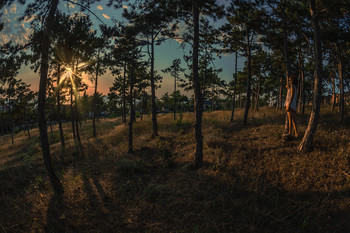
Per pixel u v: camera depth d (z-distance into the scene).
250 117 15.60
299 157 5.53
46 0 5.74
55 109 33.59
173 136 12.11
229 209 4.11
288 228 3.40
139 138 13.42
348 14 8.74
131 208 4.79
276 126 9.77
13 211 5.43
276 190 4.42
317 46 5.72
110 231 4.06
